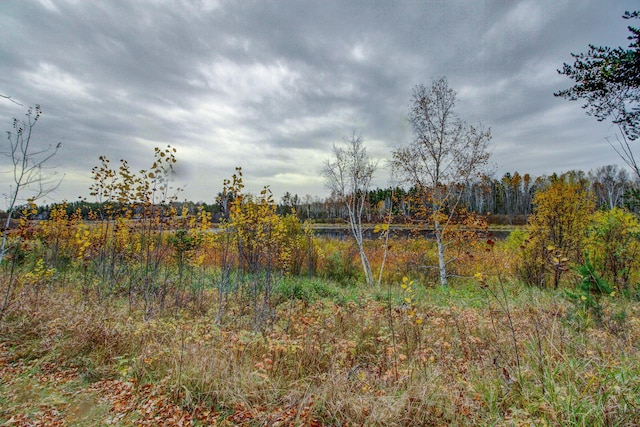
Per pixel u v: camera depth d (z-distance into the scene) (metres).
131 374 4.09
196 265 9.34
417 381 3.67
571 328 4.82
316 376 3.90
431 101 12.55
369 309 7.02
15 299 5.91
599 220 9.46
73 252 10.84
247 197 8.00
